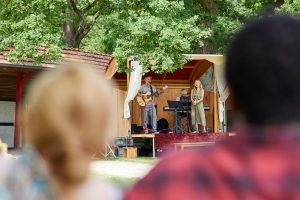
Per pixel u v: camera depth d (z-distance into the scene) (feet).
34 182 5.28
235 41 4.89
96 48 134.31
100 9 94.12
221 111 77.92
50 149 5.21
